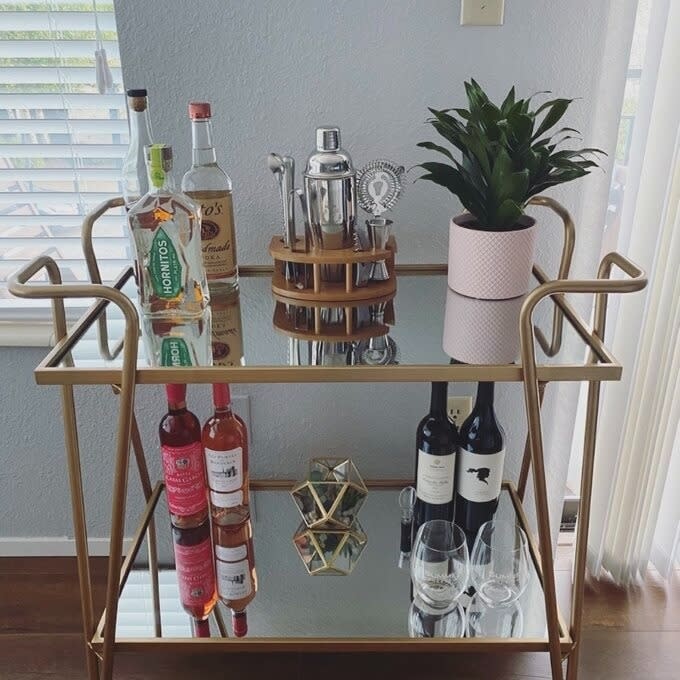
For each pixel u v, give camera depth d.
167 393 1.23
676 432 1.45
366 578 1.34
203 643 1.21
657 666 1.36
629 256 1.30
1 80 1.35
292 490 1.46
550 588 1.07
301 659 1.38
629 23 1.12
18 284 0.93
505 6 1.17
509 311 1.11
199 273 1.12
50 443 1.54
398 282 1.28
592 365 0.97
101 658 1.18
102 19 1.30
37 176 1.42
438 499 1.29
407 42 1.20
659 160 1.21
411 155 1.27
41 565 1.61
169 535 1.54
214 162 1.15
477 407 1.26
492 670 1.35
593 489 1.50
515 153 1.02
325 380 0.98
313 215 1.13
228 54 1.20
